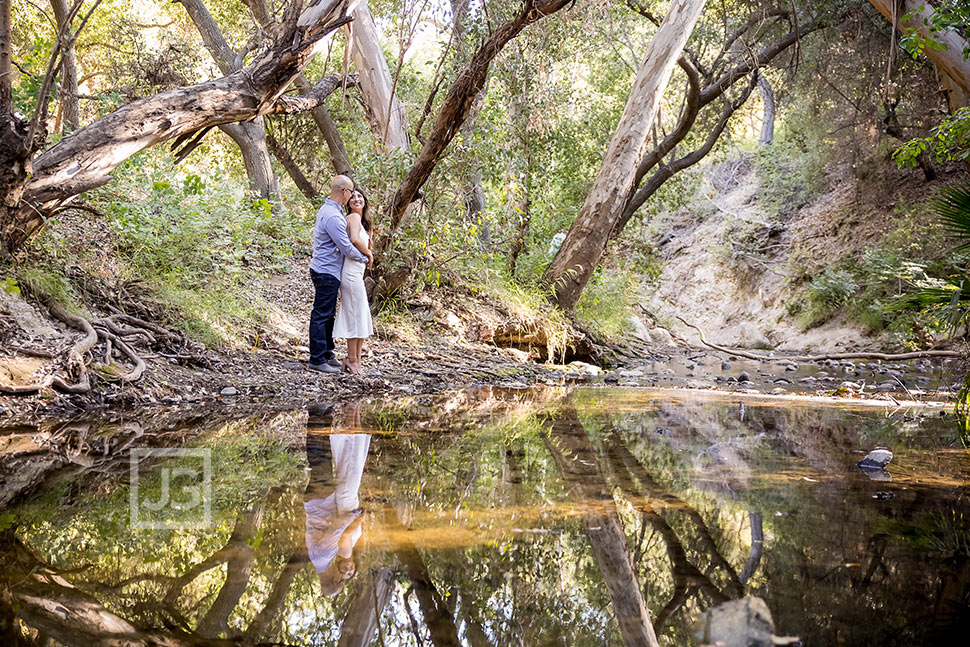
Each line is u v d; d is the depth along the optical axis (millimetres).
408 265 7590
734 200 22219
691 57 12508
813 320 15938
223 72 10328
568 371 8398
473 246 8156
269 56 5348
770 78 17781
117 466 2781
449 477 2701
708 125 15312
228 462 2895
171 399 4645
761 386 7348
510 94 10172
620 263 12523
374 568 1687
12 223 4555
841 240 16953
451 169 7719
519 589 1564
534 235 10492
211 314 5996
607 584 1598
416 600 1501
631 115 9633
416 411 4645
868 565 1717
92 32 11984
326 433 3670
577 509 2256
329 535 1934
